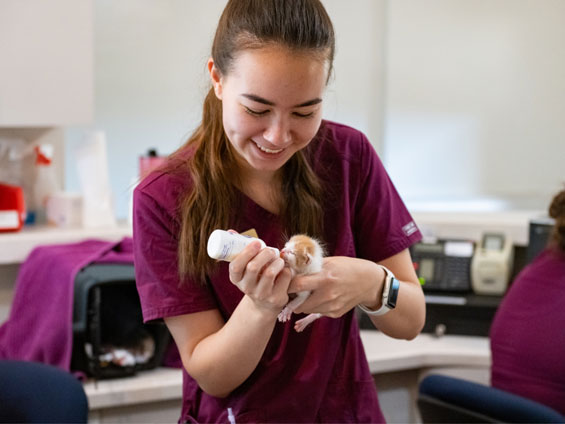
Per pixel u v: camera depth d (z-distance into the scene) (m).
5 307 2.41
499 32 3.51
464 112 3.57
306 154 1.23
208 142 1.16
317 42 0.96
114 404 1.91
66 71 2.38
